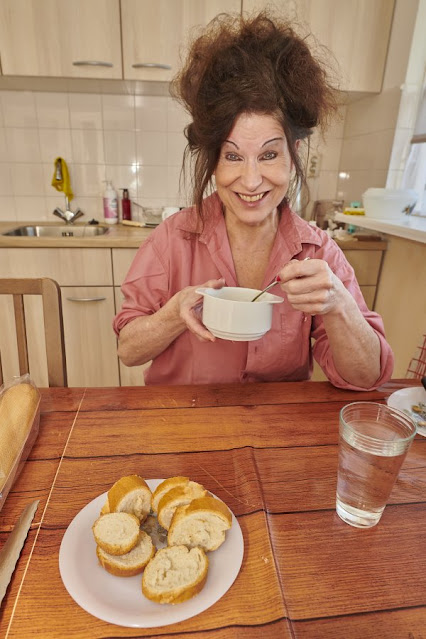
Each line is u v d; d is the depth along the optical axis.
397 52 1.93
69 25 1.83
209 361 0.99
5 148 2.25
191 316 0.77
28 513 0.51
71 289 1.95
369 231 2.14
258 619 0.40
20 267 1.90
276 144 0.77
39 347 2.05
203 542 0.46
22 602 0.41
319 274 0.67
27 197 2.34
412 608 0.42
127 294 1.00
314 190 2.50
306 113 0.77
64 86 2.10
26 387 0.69
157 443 0.66
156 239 1.00
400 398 0.81
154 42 1.88
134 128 2.29
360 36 1.97
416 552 0.48
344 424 0.52
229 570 0.44
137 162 2.35
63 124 2.25
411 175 2.02
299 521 0.52
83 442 0.65
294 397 0.81
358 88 2.05
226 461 0.62
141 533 0.47
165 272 0.98
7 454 0.57
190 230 0.97
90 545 0.47
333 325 0.76
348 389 0.85
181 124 2.30
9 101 2.19
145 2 1.83
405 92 1.90
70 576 0.43
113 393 0.80
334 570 0.46
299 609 0.41
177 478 0.52
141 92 2.20
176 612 0.40
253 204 0.84
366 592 0.43
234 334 0.68
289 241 0.95
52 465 0.61
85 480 0.57
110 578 0.43
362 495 0.50
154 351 0.94
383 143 2.05
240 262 0.99
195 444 0.66
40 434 0.67
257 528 0.50
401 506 0.55
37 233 2.26
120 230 2.16
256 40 0.75
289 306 0.95
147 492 0.51
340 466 0.52
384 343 0.85
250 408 0.76
